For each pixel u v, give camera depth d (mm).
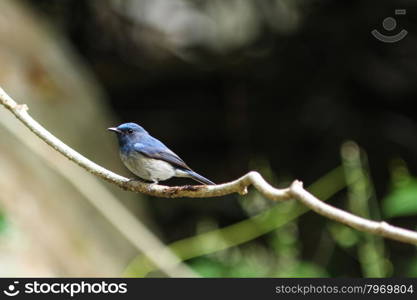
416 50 14586
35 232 9047
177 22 15016
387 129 15156
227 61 15133
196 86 15867
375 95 15172
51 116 10977
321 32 14844
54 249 9188
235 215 15391
